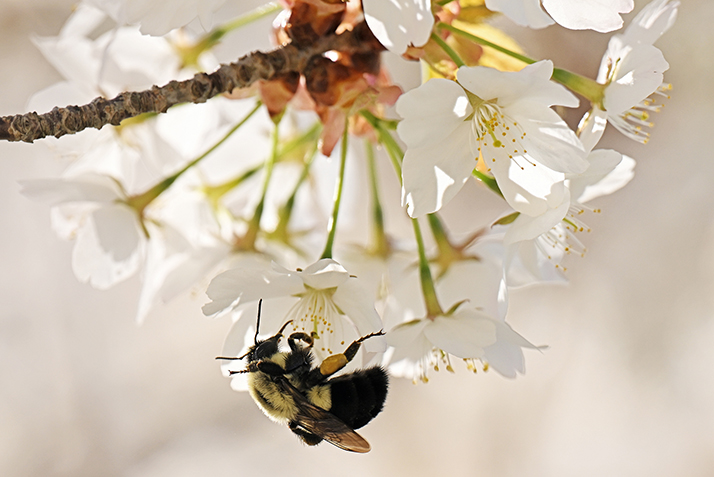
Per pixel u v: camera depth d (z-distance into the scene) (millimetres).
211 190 402
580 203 379
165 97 352
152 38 396
